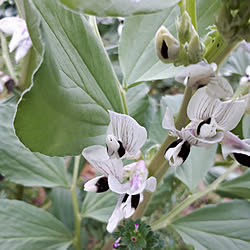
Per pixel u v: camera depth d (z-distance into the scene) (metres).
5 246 0.20
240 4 0.11
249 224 0.20
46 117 0.12
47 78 0.11
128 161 0.22
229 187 0.22
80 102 0.14
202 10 0.18
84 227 0.36
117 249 0.17
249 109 0.14
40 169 0.23
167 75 0.18
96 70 0.15
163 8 0.09
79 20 0.14
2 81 0.27
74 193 0.25
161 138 0.27
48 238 0.22
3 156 0.22
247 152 0.13
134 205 0.13
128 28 0.19
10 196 0.38
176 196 0.39
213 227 0.21
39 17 0.11
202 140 0.13
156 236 0.17
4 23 0.21
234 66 0.34
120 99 0.16
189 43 0.12
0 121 0.23
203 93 0.12
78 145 0.14
